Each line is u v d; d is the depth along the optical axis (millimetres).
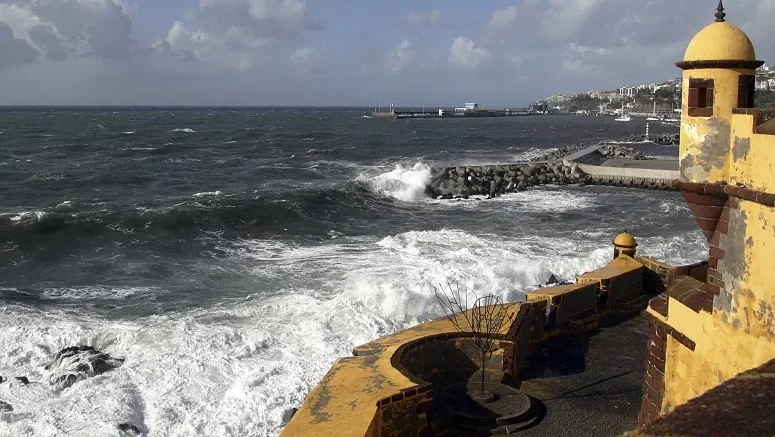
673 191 46750
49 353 13320
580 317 11984
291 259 22391
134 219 27766
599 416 8656
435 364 9555
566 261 20906
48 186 41781
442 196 42125
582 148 77562
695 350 6637
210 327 14555
